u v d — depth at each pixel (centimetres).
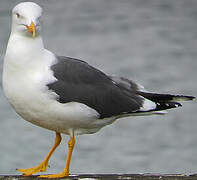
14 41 788
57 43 3133
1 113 1855
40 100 782
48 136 1702
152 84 2284
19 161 1545
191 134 1759
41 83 779
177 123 1839
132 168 1544
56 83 794
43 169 842
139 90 905
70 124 815
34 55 786
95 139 1714
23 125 1778
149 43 3112
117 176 778
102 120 851
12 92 786
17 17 787
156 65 2586
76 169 1520
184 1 4281
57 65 816
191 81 2303
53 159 1550
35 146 1625
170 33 3369
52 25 3628
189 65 2598
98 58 2767
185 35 3306
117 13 3978
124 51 2911
